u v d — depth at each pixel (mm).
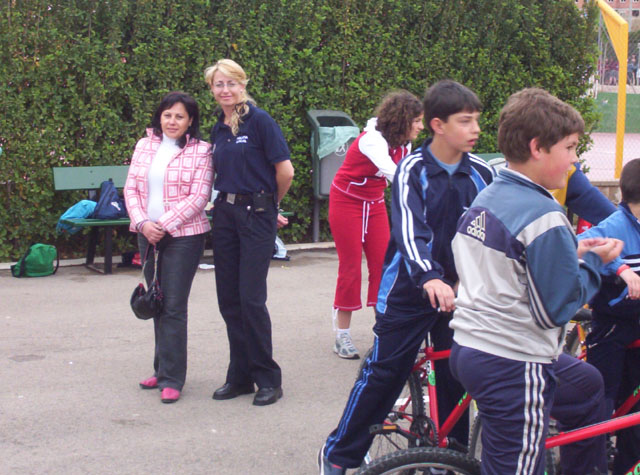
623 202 3555
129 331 6242
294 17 9336
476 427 3133
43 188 8398
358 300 5715
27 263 7914
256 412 4715
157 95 8742
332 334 6355
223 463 4039
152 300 4781
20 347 5785
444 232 3184
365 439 3285
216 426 4500
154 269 4918
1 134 8078
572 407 2844
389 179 5023
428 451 2826
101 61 8359
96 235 8359
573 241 2400
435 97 3078
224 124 4715
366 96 9922
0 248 8375
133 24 8586
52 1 8148
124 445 4215
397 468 2807
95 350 5770
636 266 3518
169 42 8695
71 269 8391
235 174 4629
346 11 9625
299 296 7520
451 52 10305
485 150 10758
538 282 2381
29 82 8188
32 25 8094
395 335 3182
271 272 8539
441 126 3088
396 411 3623
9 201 8297
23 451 4109
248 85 9172
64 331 6199
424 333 3174
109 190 8172
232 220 4676
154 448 4191
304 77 9516
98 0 8305
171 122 4852
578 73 11320
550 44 11047
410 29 10219
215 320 6625
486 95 10664
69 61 8227
